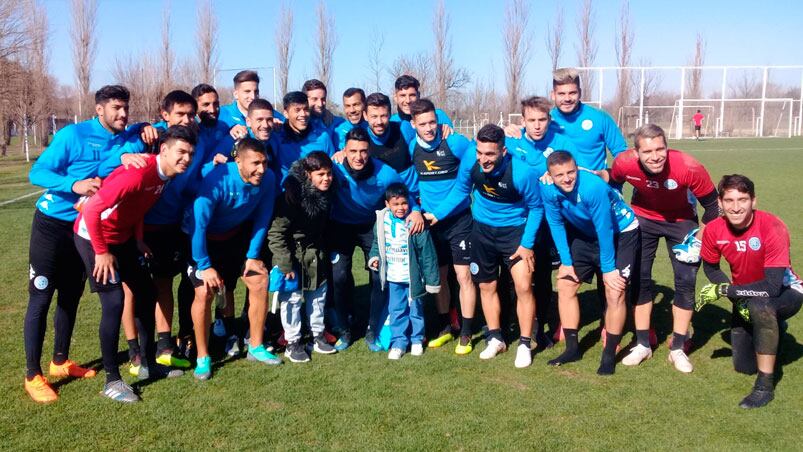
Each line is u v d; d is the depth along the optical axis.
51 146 4.38
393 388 4.55
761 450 3.60
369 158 5.32
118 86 4.48
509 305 5.69
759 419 3.97
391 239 5.25
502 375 4.80
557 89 5.54
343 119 6.27
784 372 4.67
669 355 5.02
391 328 5.30
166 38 40.00
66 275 4.59
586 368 4.93
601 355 5.20
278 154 5.52
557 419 4.03
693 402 4.24
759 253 4.42
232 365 5.04
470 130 39.12
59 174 4.37
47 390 4.37
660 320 6.06
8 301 6.81
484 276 5.18
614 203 4.77
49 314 6.38
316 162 4.79
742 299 4.43
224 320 5.54
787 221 10.57
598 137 5.62
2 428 3.95
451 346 5.54
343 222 5.55
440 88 36.69
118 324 4.34
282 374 4.84
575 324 5.04
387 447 3.69
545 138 5.59
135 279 4.54
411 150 5.68
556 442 3.73
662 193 4.97
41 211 4.40
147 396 4.43
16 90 27.41
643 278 5.00
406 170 5.68
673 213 5.10
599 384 4.59
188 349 5.20
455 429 3.90
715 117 42.84
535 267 5.36
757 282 4.39
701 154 25.42
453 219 5.39
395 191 5.13
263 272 4.95
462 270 5.34
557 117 5.70
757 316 4.21
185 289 5.23
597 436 3.79
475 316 6.35
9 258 9.10
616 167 5.17
